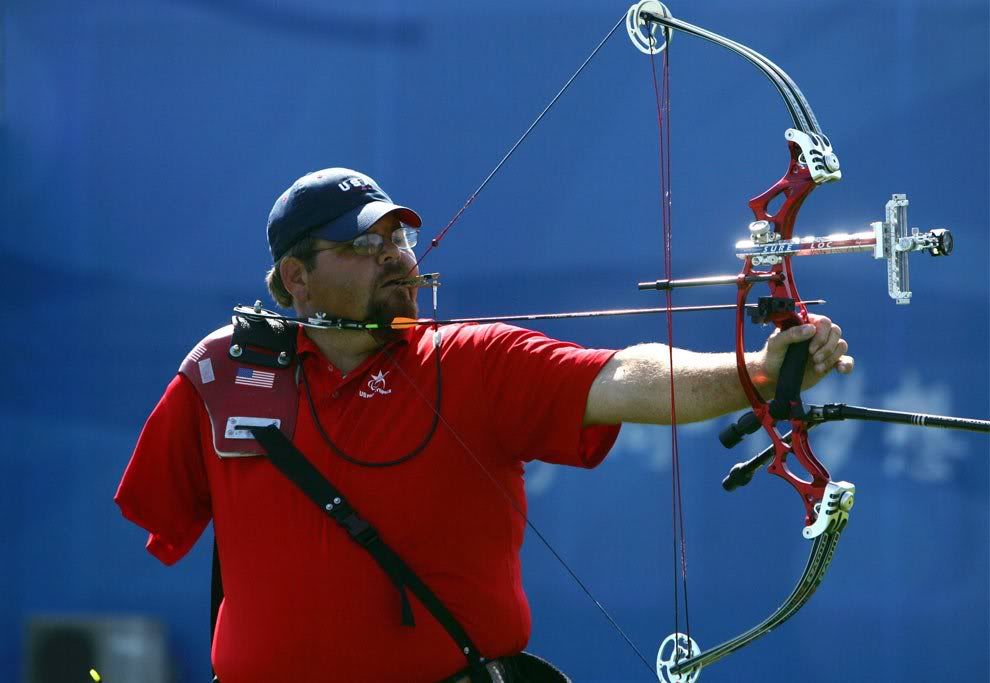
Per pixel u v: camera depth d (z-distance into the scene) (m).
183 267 21.19
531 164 19.55
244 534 9.99
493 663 9.77
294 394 10.17
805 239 8.67
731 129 18.61
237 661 9.91
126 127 21.36
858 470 17.89
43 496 21.58
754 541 18.34
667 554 18.70
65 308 21.55
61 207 21.58
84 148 21.50
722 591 18.41
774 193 9.01
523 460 10.17
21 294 21.72
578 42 19.42
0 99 21.73
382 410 9.95
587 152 19.33
